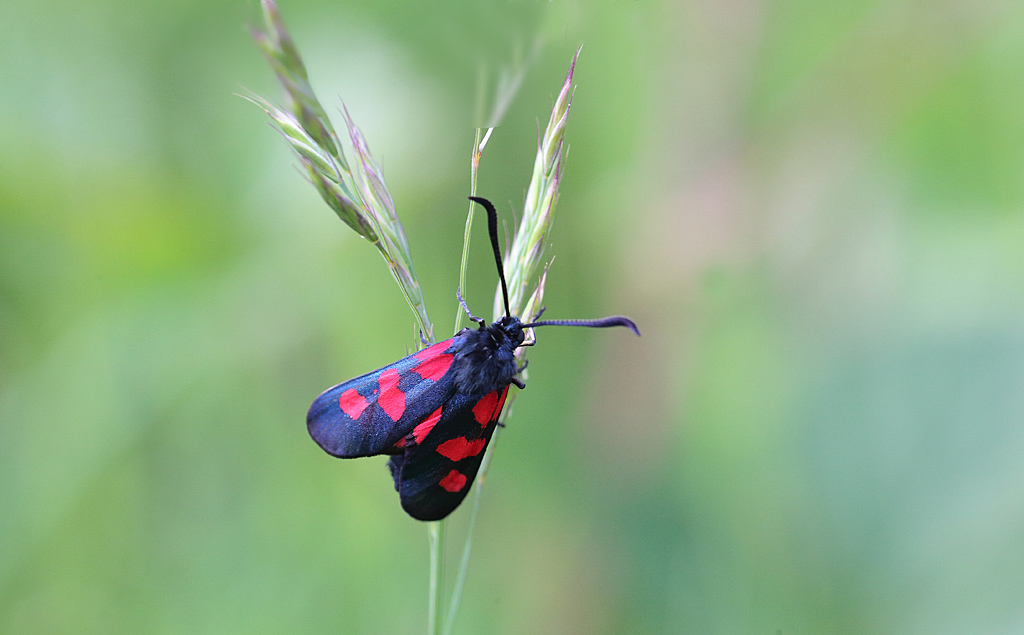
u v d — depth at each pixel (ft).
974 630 0.98
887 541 1.01
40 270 1.03
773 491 1.03
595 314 1.06
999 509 0.99
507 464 1.05
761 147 1.04
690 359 1.05
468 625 1.03
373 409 0.93
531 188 0.94
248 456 1.04
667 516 1.03
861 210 1.04
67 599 1.01
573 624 1.03
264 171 1.04
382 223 0.91
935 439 1.01
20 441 1.01
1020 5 1.03
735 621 1.02
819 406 1.03
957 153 1.04
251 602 1.02
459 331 0.94
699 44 1.04
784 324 1.04
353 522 1.03
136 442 1.03
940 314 1.03
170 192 1.03
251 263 1.04
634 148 1.06
